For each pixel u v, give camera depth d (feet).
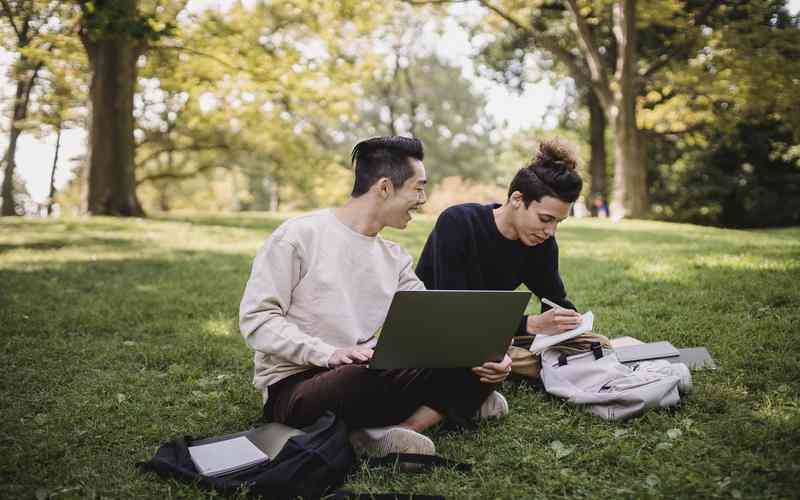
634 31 64.03
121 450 9.91
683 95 67.77
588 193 94.68
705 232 44.01
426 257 12.09
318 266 9.64
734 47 60.03
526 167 11.13
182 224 47.47
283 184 108.88
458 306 8.94
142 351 15.31
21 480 8.86
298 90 58.23
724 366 12.82
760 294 18.33
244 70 57.62
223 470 8.52
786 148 88.33
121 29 38.60
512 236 11.57
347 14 53.93
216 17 55.67
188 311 19.61
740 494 7.87
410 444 9.29
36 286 22.98
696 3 70.18
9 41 60.23
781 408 10.46
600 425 10.43
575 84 87.10
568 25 72.69
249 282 9.64
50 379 13.17
